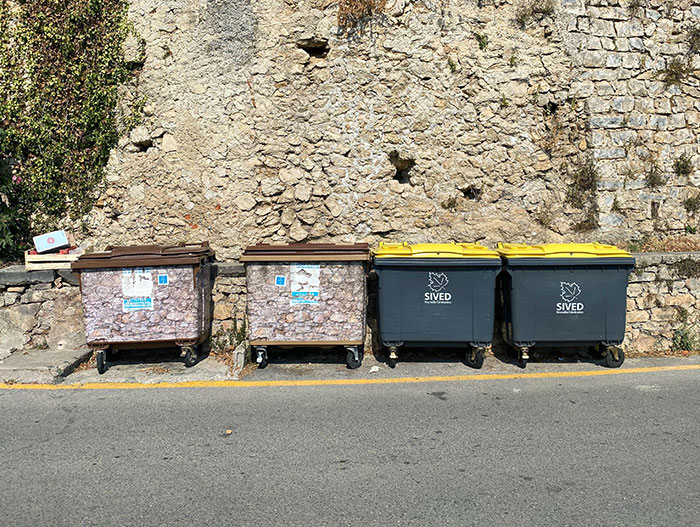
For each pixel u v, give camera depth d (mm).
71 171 8586
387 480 4270
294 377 6547
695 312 7562
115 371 6691
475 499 4020
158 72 8500
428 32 8359
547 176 8672
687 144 9016
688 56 9031
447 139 8469
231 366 6793
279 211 8398
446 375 6629
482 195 8562
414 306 6645
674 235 8898
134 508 3918
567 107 8680
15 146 8414
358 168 8414
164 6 8453
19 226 8438
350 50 8305
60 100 8414
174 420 5359
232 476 4332
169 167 8438
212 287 7391
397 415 5469
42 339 7188
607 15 8828
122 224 8633
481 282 6605
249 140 8258
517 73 8547
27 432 5109
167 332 6613
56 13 8305
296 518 3795
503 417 5422
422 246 6883
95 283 6488
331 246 6816
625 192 8789
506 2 8562
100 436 5023
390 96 8367
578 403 5781
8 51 8352
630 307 7418
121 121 8617
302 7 8242
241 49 8234
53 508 3924
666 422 5305
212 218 8344
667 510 3885
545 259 6559
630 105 8844
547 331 6668
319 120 8344
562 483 4227
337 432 5090
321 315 6648
